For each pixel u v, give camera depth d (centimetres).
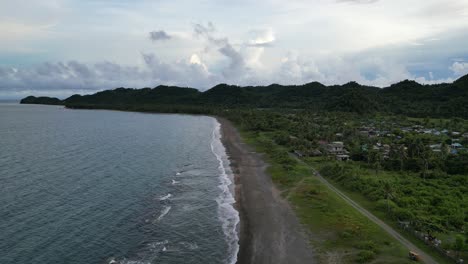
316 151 11862
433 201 6831
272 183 8381
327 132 15662
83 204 6781
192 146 13938
